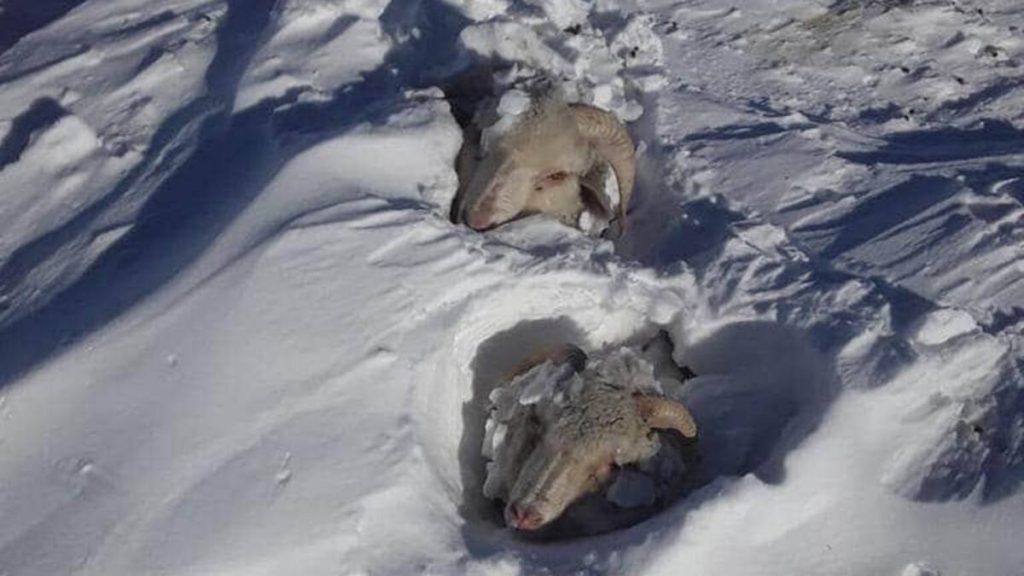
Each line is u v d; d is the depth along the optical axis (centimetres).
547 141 205
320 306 178
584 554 158
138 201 209
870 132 254
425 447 167
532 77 234
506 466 174
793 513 162
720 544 157
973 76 279
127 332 176
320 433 164
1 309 192
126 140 229
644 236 224
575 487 167
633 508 171
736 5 300
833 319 187
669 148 238
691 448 181
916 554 162
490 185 203
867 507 165
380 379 171
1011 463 171
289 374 169
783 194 226
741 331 192
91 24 270
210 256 186
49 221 212
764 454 174
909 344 182
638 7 301
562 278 190
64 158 223
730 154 237
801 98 266
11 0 305
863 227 216
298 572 151
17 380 172
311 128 215
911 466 170
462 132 220
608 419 167
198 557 151
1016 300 200
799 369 184
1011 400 180
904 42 288
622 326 199
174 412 165
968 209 220
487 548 159
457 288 184
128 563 151
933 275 204
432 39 252
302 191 195
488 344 192
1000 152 247
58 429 166
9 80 250
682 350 196
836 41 287
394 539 155
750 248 206
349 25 247
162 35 260
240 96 227
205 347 172
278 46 241
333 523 154
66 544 154
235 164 211
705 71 272
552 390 173
